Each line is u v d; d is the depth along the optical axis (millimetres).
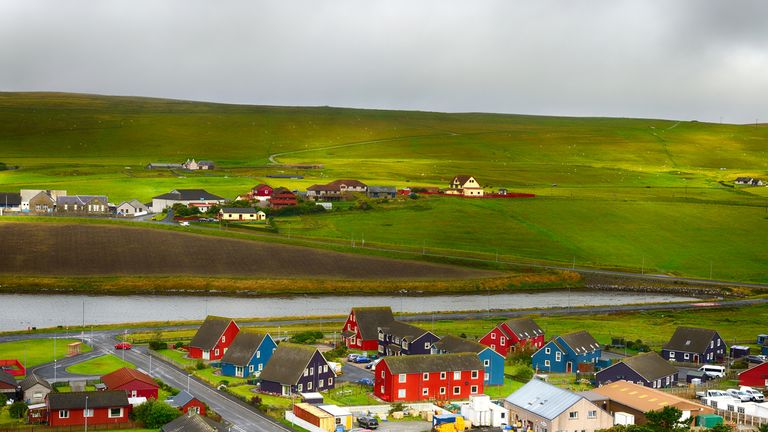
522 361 149000
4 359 134125
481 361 128750
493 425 108125
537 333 161750
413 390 120938
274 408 109562
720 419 108250
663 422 99625
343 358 148375
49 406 98562
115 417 101125
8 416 103250
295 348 123688
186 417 94562
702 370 143500
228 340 142875
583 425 105688
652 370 131000
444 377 123125
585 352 145750
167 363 136875
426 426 106875
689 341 155500
